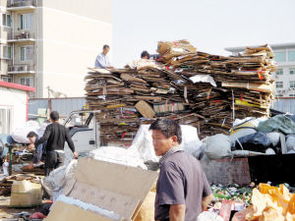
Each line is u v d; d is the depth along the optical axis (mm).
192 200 4023
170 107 12062
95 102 12703
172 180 3869
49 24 48719
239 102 11555
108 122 12672
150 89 12102
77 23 51719
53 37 49094
